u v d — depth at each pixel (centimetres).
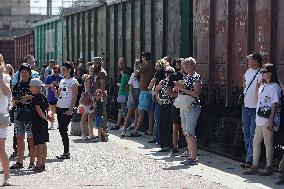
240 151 1277
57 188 979
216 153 1368
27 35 3803
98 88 1647
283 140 1139
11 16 6919
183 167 1198
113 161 1283
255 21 1191
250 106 1148
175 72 1395
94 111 1647
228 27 1293
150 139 1659
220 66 1345
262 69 1089
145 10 1830
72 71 1355
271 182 1034
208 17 1391
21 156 1212
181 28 1543
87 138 1697
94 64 1655
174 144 1386
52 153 1414
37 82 1178
